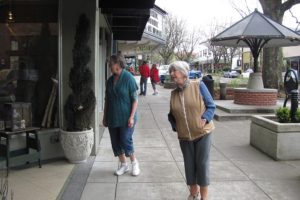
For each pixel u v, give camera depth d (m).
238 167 6.84
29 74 7.41
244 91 14.17
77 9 7.29
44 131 7.03
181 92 4.69
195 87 4.67
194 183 4.95
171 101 4.75
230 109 12.98
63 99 7.35
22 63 7.41
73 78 6.86
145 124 11.48
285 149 7.27
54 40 7.45
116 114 6.04
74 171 6.49
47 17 7.42
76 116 6.84
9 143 6.21
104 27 13.38
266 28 12.98
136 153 7.82
